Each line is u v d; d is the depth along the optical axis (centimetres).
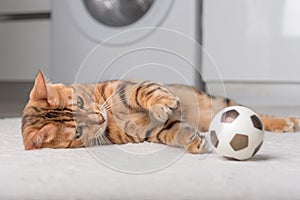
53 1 221
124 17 209
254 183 76
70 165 90
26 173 84
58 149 108
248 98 230
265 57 221
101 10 212
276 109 208
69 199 69
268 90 228
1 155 100
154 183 76
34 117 108
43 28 258
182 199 68
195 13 208
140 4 208
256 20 219
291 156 101
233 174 83
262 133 96
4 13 260
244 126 94
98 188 74
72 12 217
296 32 217
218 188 73
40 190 73
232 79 224
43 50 260
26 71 265
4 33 266
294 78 220
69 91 112
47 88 109
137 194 70
